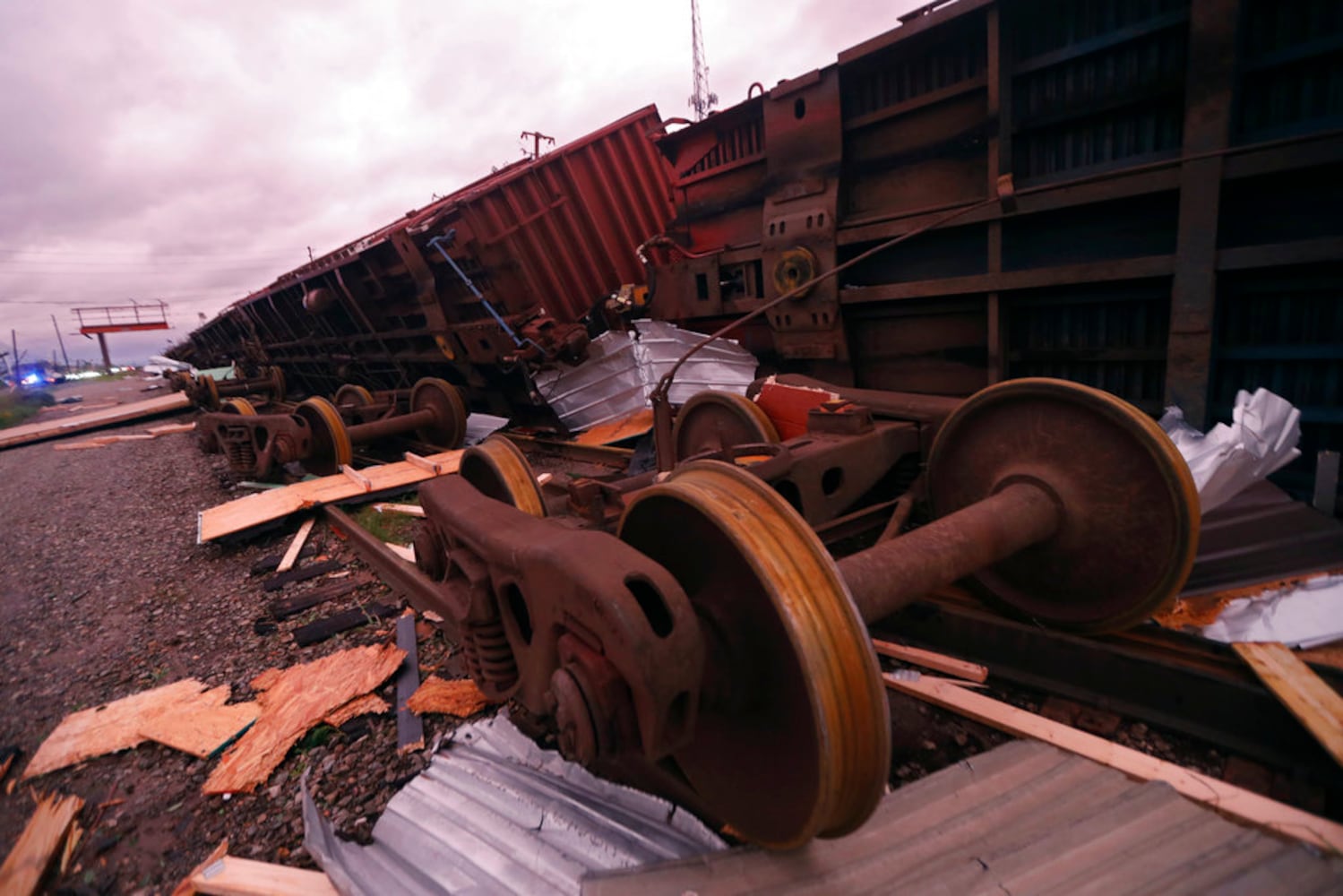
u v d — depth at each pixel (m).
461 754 2.54
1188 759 2.25
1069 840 1.78
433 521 2.92
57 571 5.52
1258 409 3.48
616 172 8.87
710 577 1.96
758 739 1.84
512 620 2.21
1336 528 2.94
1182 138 3.78
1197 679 2.31
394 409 8.69
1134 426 2.41
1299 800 1.98
